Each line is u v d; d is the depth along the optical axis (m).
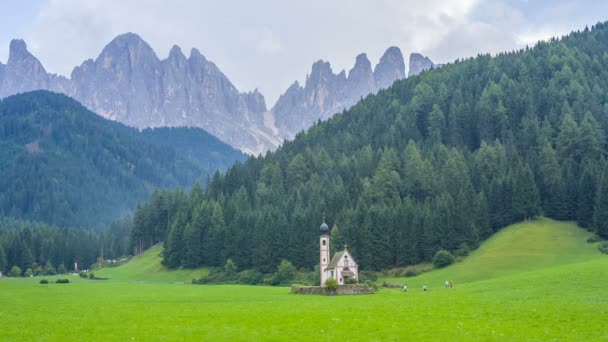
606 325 68.50
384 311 84.62
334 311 85.81
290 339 63.06
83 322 75.31
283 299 113.62
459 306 87.62
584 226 186.38
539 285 105.81
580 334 64.12
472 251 183.25
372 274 181.62
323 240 166.25
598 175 190.75
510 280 118.38
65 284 165.62
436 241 187.12
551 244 172.12
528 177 198.75
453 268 169.25
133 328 70.06
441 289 126.56
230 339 63.03
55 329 69.25
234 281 197.38
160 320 77.44
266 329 69.12
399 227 191.62
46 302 104.19
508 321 72.69
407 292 127.75
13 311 87.75
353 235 192.50
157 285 165.12
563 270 119.56
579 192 190.38
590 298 88.25
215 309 91.44
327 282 129.75
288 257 199.88
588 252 160.75
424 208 197.50
